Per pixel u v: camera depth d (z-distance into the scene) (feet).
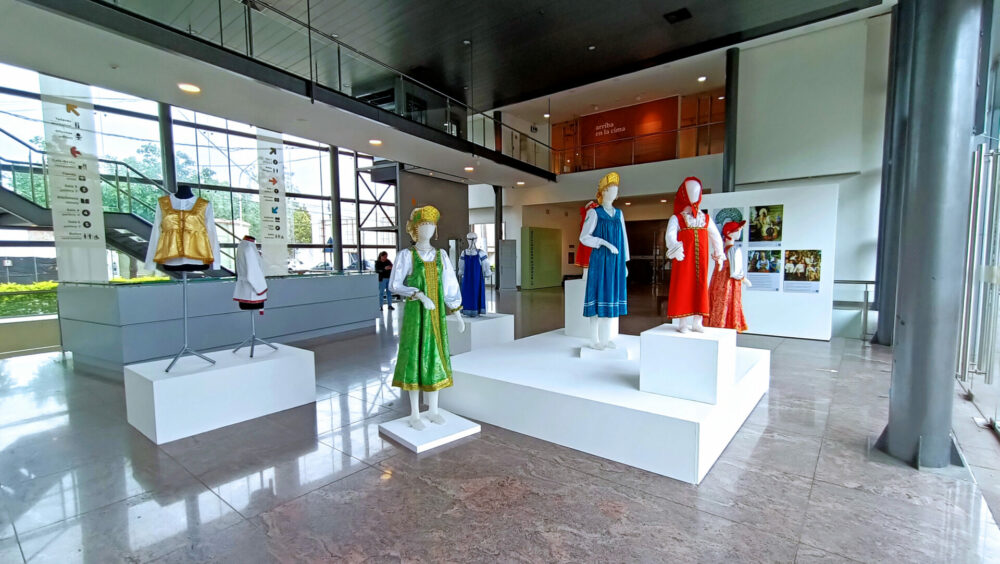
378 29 27.25
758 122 29.25
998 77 12.72
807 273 22.31
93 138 23.81
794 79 27.96
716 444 9.13
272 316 21.74
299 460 9.41
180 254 11.88
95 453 9.86
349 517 7.25
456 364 12.57
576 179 44.88
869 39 26.03
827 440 10.31
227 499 7.88
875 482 8.32
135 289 17.07
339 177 46.98
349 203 49.06
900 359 9.24
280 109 20.58
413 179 38.93
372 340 22.84
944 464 8.89
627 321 27.81
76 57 14.88
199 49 15.26
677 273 10.98
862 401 13.11
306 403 13.26
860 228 26.78
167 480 8.60
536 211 52.95
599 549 6.36
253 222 40.98
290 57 26.08
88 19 12.62
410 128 25.43
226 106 20.18
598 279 12.96
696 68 33.14
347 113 21.36
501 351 14.15
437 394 11.76
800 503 7.59
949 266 8.58
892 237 20.74
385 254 36.35
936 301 8.70
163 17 16.48
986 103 12.98
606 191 12.67
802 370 16.66
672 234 10.90
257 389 12.12
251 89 17.98
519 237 51.39
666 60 31.81
